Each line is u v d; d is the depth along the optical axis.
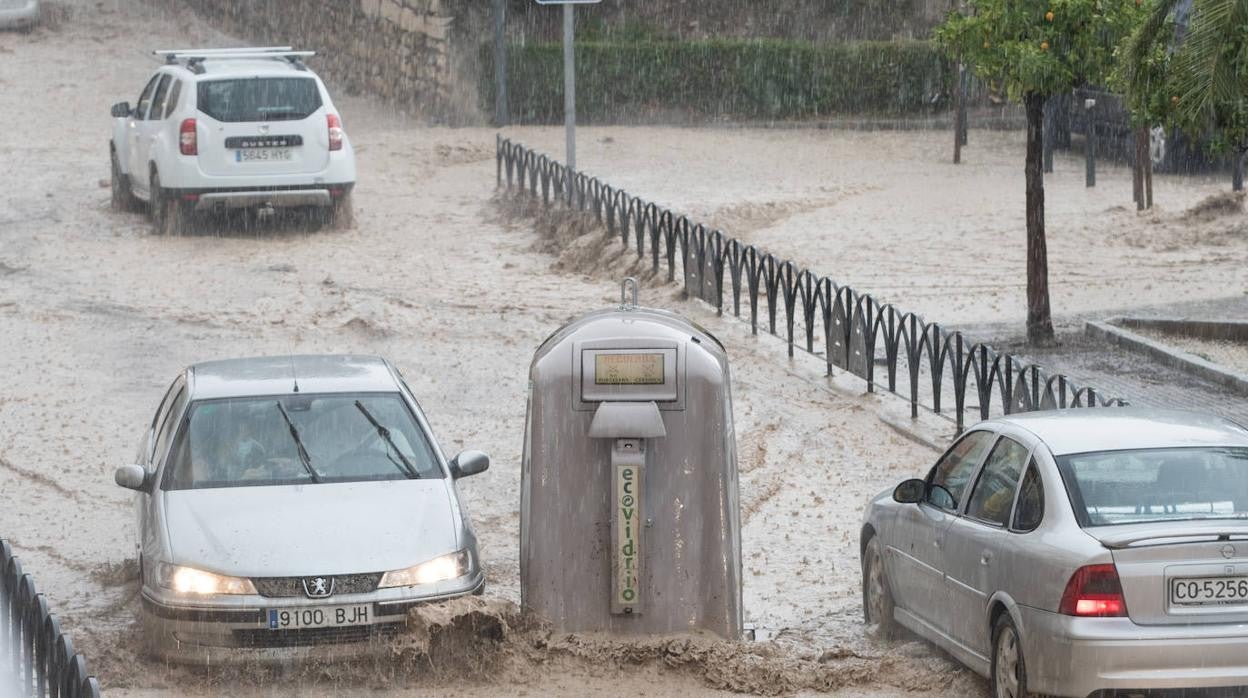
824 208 62.56
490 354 39.28
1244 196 57.56
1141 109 34.25
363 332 41.47
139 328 41.84
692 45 93.56
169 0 107.56
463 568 19.48
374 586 18.84
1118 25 35.84
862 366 36.19
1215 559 15.56
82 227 56.56
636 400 19.34
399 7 93.31
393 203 64.38
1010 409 30.52
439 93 89.94
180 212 54.97
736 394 35.56
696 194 63.53
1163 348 37.69
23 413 33.62
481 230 58.97
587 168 72.31
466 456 21.92
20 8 98.38
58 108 83.94
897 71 94.00
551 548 19.59
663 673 19.00
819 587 23.66
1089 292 45.66
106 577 23.50
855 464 30.27
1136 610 15.54
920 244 54.22
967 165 75.88
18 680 16.34
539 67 91.44
